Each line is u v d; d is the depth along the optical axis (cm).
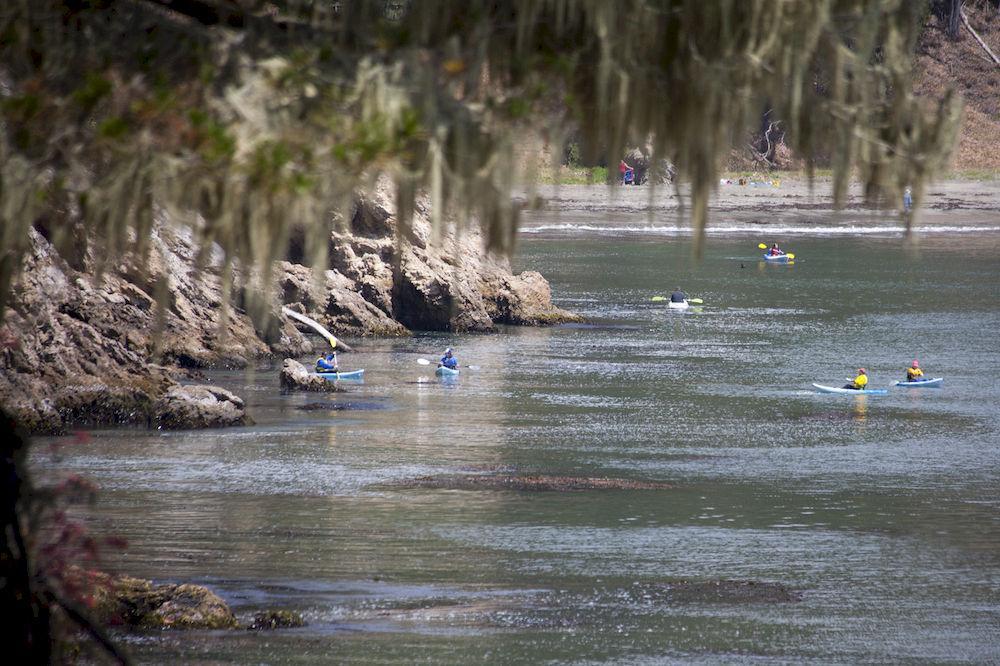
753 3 2245
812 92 2311
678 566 8956
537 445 13400
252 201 2134
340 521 9912
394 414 15125
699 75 2259
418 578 8412
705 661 7006
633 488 11462
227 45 2289
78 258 2548
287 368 16738
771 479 12000
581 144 2350
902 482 12012
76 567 4344
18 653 2938
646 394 16900
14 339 6619
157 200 2223
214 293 18862
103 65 2309
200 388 14112
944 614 7981
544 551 9231
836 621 7769
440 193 2134
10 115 2202
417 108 2178
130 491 10638
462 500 10812
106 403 13725
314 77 2205
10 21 2333
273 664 6519
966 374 19212
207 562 8569
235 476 11450
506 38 2312
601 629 7450
